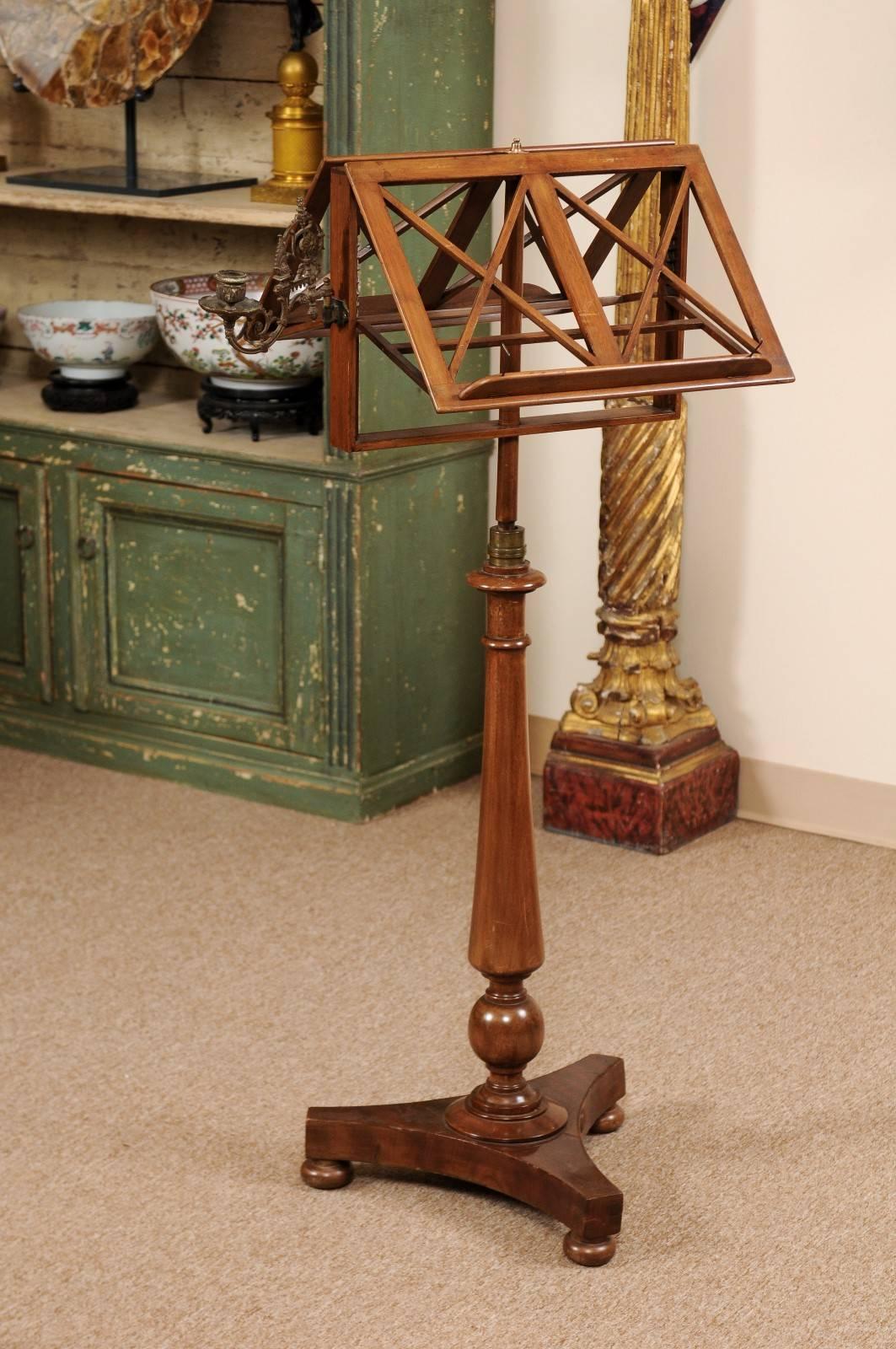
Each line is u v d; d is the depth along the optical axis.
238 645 3.64
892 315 3.26
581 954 2.96
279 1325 2.04
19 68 3.64
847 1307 2.07
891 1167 2.35
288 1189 2.31
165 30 3.61
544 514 3.71
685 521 3.55
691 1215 2.25
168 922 3.08
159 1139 2.42
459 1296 2.09
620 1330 2.03
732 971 2.91
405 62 3.29
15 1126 2.44
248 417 3.57
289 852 3.39
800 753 3.54
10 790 3.71
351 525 3.40
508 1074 2.26
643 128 3.23
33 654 3.92
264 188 3.55
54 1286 2.11
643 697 3.42
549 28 3.47
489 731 2.17
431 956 2.96
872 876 3.32
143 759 3.80
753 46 3.28
